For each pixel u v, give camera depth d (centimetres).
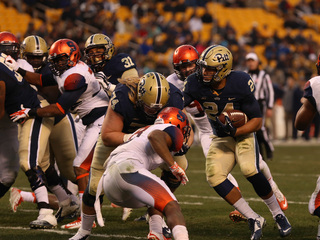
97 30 6462
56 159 2077
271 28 8450
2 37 1902
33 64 1980
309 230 1819
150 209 1472
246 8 8556
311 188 2780
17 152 1908
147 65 5928
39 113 1805
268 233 1784
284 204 1998
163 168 1709
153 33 7081
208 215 2089
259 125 1689
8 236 1708
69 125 2056
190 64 1911
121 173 1275
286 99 5931
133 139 1338
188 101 1711
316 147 5344
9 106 1855
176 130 1298
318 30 8531
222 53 1623
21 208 2277
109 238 1694
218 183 1667
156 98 1389
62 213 2012
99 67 2034
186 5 7800
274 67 7188
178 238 1195
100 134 1620
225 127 1645
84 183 1900
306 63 7212
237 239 1686
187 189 2762
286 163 3925
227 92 1672
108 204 2400
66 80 1803
